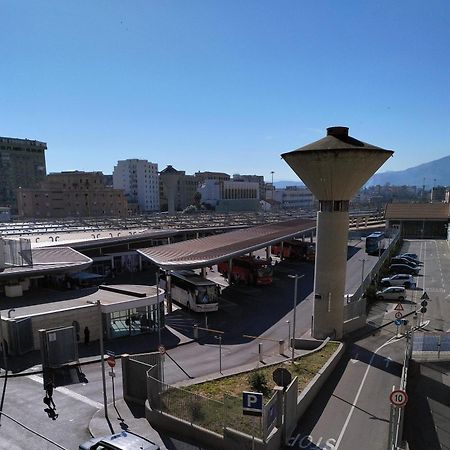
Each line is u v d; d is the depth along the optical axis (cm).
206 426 1706
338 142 2761
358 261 6512
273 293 4803
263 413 1555
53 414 1988
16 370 2602
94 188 16412
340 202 2900
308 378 2241
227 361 2816
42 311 3130
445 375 2567
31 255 4109
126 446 1484
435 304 4222
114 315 3331
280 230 6700
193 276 4406
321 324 3064
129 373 2103
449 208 9819
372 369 2550
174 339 3309
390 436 1544
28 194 15350
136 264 6481
